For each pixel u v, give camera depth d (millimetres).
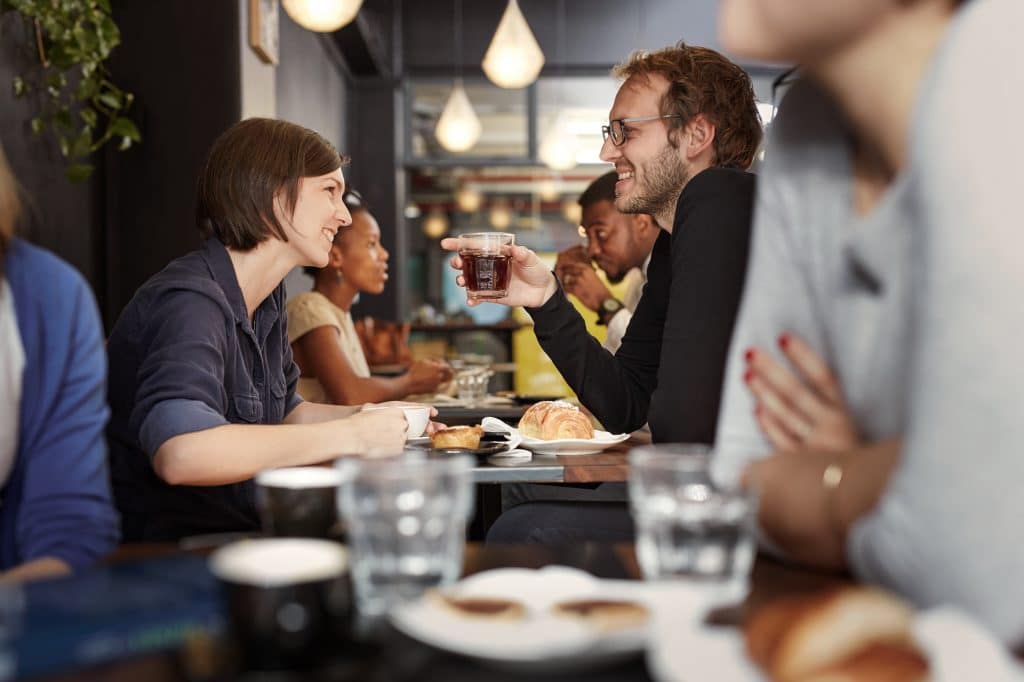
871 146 825
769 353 998
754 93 1944
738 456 987
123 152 4105
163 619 591
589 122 10000
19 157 3084
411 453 1647
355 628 643
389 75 9664
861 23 710
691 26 9477
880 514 701
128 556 879
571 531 1654
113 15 4117
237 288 1728
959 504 639
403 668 576
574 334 2012
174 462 1361
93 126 3521
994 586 631
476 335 7973
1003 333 628
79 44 3150
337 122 8742
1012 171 641
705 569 714
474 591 708
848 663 526
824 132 934
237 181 1740
